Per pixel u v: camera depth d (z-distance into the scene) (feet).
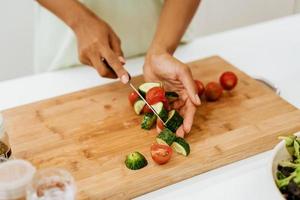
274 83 3.85
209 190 2.75
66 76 3.97
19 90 3.75
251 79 3.79
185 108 3.28
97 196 2.67
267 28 4.75
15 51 6.45
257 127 3.20
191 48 4.37
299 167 2.46
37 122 3.30
